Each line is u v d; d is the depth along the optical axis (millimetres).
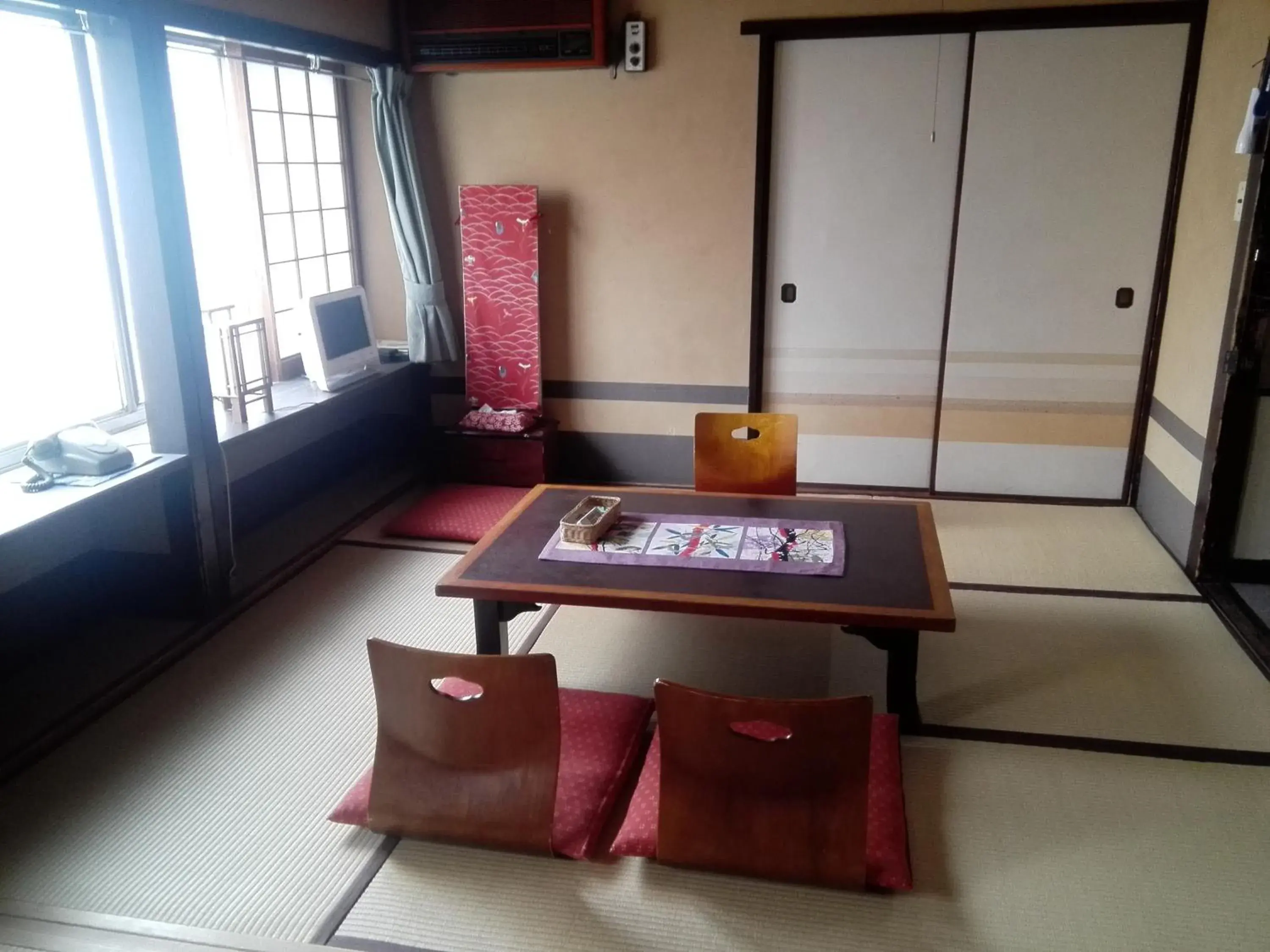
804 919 2174
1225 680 3146
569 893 2258
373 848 2430
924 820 2494
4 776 2709
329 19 4242
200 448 3516
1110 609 3652
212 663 3344
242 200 4371
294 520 4664
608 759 2619
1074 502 4844
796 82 4559
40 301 3367
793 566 2723
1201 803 2549
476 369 5125
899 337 4820
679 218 4816
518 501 4770
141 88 3131
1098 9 4223
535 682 2211
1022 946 2092
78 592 3525
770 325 4918
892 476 5035
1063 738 2832
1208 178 4012
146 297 3311
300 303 4469
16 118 3203
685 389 5055
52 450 3164
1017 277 4621
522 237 4887
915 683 2855
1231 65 3822
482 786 2352
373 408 4914
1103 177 4441
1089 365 4688
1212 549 3816
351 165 5125
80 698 3115
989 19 4301
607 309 5020
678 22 4562
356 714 3029
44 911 2227
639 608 2551
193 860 2393
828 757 2100
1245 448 3686
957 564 4082
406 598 3828
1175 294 4383
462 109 4891
